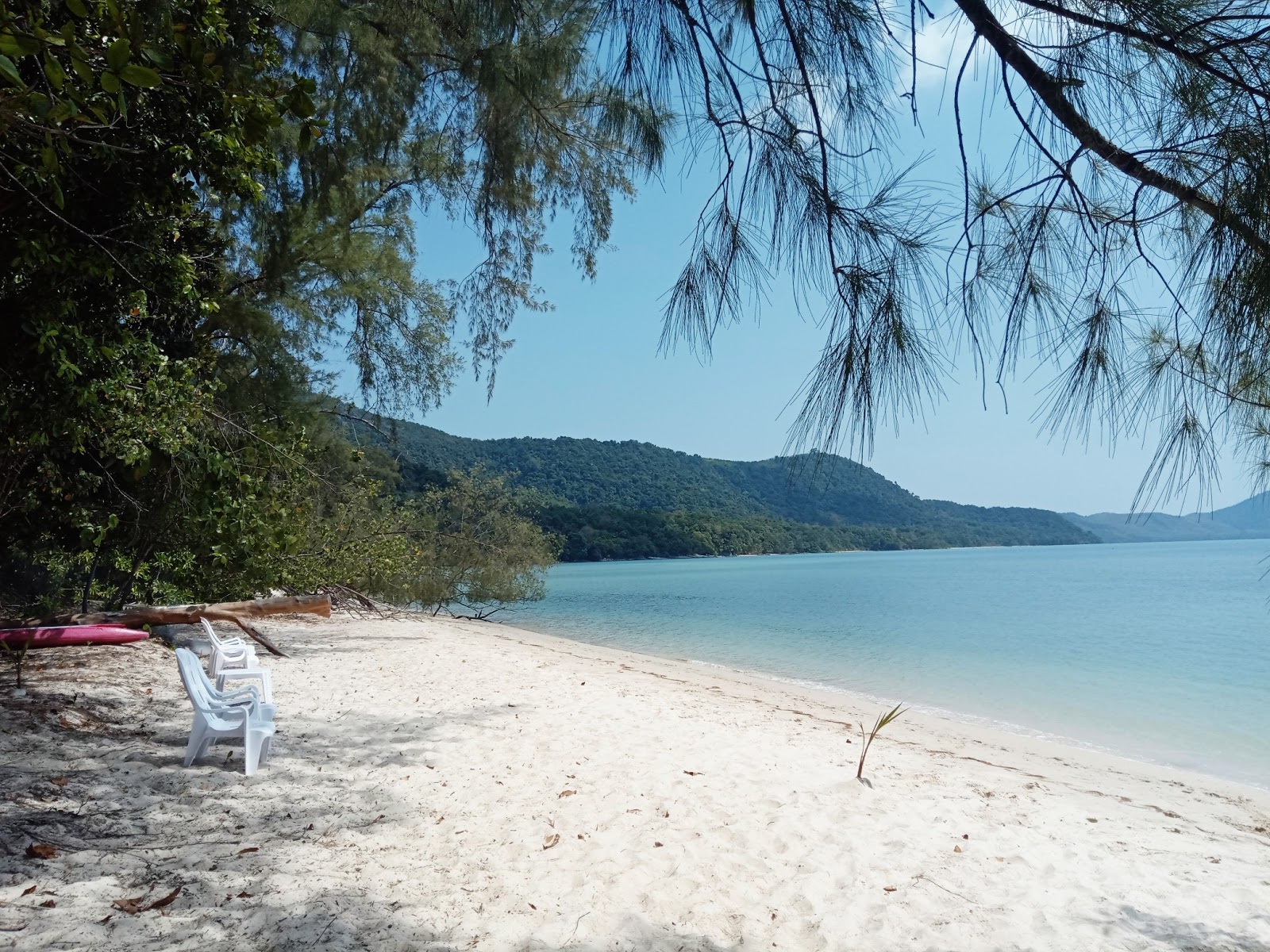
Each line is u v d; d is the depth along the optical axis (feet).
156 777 17.03
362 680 31.60
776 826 16.88
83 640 28.09
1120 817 20.90
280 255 36.14
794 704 38.22
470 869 13.75
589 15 9.05
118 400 20.77
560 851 14.78
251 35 17.93
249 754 18.02
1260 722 40.83
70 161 16.12
